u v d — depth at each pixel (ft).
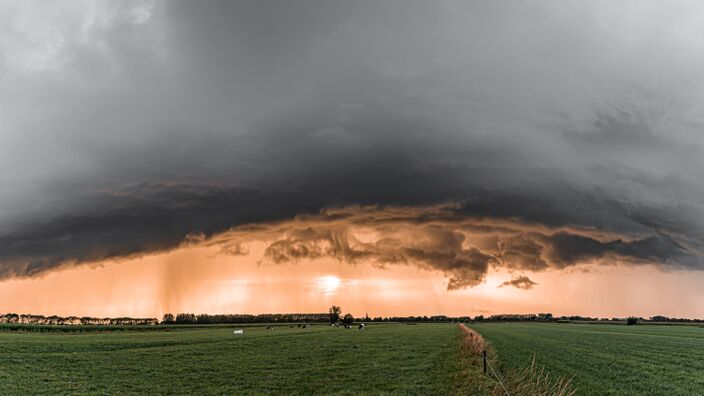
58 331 370.53
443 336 276.82
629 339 289.12
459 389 93.15
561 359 159.94
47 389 102.89
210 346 210.18
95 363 145.48
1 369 131.34
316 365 136.77
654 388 105.50
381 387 99.19
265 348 197.06
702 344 249.55
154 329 441.27
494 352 165.48
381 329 414.21
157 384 108.17
